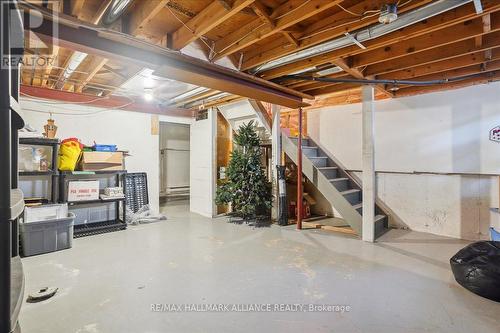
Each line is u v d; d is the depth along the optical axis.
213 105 5.70
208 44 2.89
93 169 4.47
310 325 1.97
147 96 5.21
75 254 3.45
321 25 2.56
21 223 3.38
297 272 2.88
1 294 0.73
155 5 2.00
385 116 4.83
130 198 5.48
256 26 2.51
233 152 5.35
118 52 2.39
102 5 2.03
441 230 4.32
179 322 2.01
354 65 3.27
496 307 2.18
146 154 5.81
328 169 4.99
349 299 2.32
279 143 5.22
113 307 2.21
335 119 5.50
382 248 3.66
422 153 4.46
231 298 2.35
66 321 2.01
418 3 2.04
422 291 2.46
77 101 4.68
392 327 1.94
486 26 2.37
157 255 3.40
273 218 5.26
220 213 6.00
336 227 4.72
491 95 3.86
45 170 3.96
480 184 3.98
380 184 4.95
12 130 0.98
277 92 3.95
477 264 2.40
